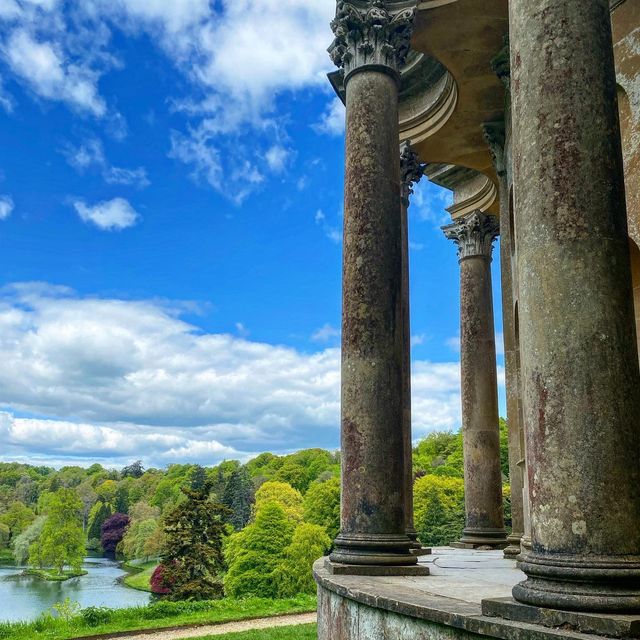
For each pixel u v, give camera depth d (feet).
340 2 51.03
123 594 387.14
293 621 128.36
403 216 74.02
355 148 48.47
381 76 49.78
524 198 26.63
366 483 42.37
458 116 70.79
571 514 22.81
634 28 44.27
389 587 33.81
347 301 45.83
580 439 23.18
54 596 375.45
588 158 25.41
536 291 25.31
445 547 82.74
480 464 81.51
